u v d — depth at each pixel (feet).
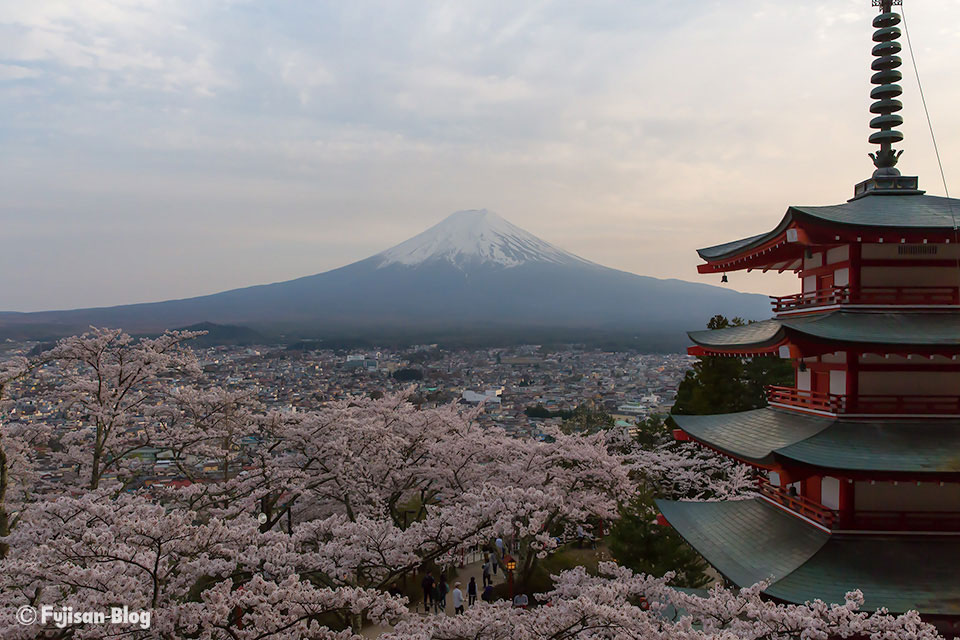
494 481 93.35
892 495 46.80
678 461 108.58
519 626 39.63
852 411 47.26
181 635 38.37
